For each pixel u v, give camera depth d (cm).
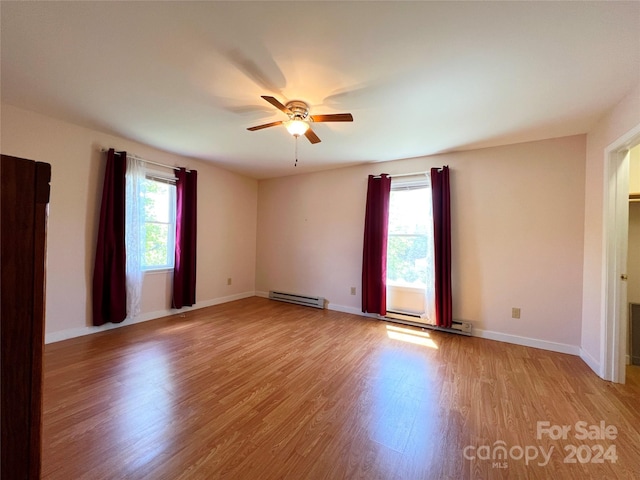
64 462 139
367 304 411
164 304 404
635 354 269
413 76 197
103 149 327
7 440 72
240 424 172
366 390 215
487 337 338
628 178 234
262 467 140
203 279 456
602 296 242
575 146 297
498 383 229
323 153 378
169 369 242
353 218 445
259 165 451
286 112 223
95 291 320
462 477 136
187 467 138
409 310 393
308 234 491
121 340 305
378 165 422
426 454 150
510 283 328
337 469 140
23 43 170
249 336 329
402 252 403
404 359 273
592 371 252
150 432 163
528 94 219
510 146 330
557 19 143
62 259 299
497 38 158
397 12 142
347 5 138
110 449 148
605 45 161
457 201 359
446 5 137
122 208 336
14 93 234
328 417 181
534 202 317
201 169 445
